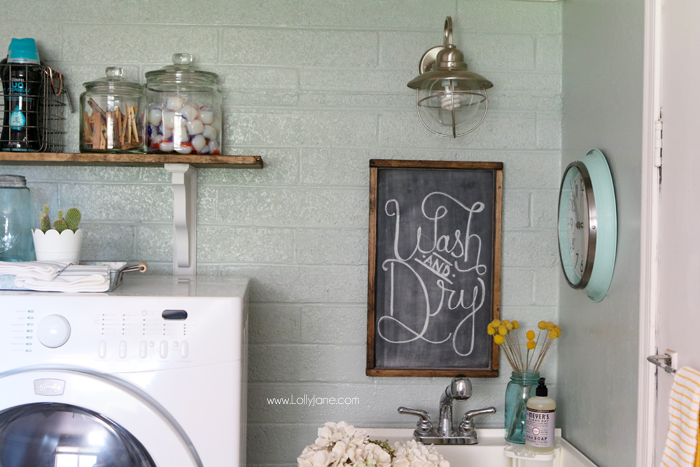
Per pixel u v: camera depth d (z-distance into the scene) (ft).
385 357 5.91
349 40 5.90
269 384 5.89
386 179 5.90
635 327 4.43
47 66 5.55
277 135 5.87
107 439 4.08
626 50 4.59
